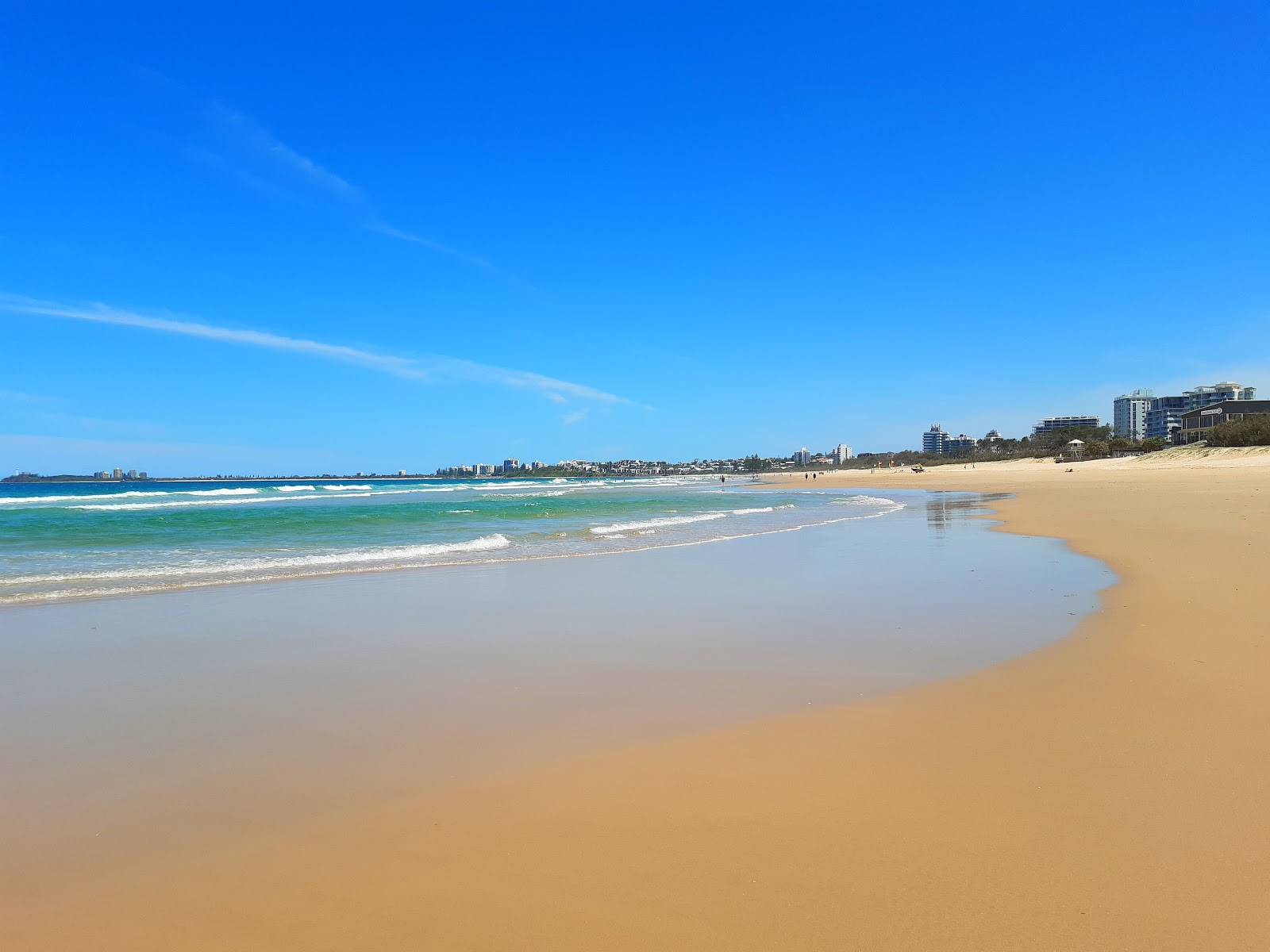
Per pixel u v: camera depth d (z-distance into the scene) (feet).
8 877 12.00
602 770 16.14
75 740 18.34
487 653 27.04
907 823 13.35
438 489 281.95
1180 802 13.96
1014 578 42.55
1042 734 17.74
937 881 11.44
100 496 209.87
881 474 460.55
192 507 138.72
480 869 12.05
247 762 16.89
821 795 14.61
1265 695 20.10
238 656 26.76
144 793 15.25
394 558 55.42
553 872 11.89
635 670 24.62
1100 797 14.23
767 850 12.47
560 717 19.84
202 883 11.78
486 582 43.47
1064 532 68.69
